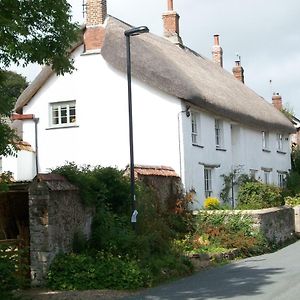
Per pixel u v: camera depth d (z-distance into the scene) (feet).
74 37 33.94
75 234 40.14
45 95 73.20
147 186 55.16
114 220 43.42
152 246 44.52
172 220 57.57
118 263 38.14
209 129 73.92
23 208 42.32
